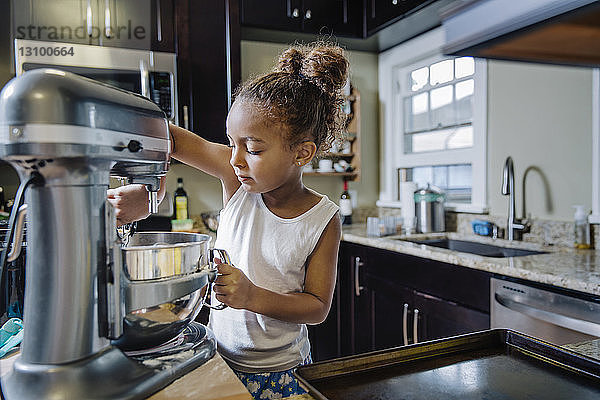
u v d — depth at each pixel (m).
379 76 3.26
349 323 2.56
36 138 0.51
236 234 0.98
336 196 3.23
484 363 0.67
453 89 2.71
